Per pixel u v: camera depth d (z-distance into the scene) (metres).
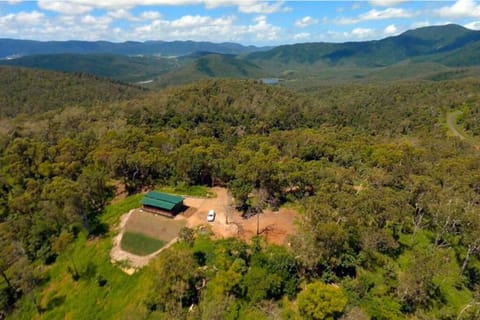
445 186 74.12
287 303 43.03
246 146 114.31
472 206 64.31
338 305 37.03
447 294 47.34
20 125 154.88
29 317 53.44
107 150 87.38
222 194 73.88
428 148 119.06
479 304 43.78
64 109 198.25
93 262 57.88
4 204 79.25
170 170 82.12
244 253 50.28
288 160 85.06
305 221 54.69
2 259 59.38
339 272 47.22
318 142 115.56
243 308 42.56
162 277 45.38
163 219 63.41
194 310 43.66
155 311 45.34
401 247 56.31
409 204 63.81
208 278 47.59
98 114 179.25
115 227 64.81
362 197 57.88
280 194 70.38
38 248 66.06
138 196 74.50
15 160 93.25
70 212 64.00
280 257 46.59
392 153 90.44
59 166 85.94
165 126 171.12
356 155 99.62
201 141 106.06
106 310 49.19
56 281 57.97
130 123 164.62
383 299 41.62
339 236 44.41
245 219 62.22
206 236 57.19
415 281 42.53
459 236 59.56
